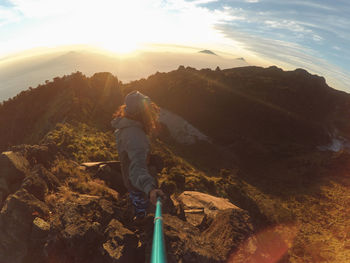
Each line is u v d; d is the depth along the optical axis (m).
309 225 44.66
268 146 127.38
